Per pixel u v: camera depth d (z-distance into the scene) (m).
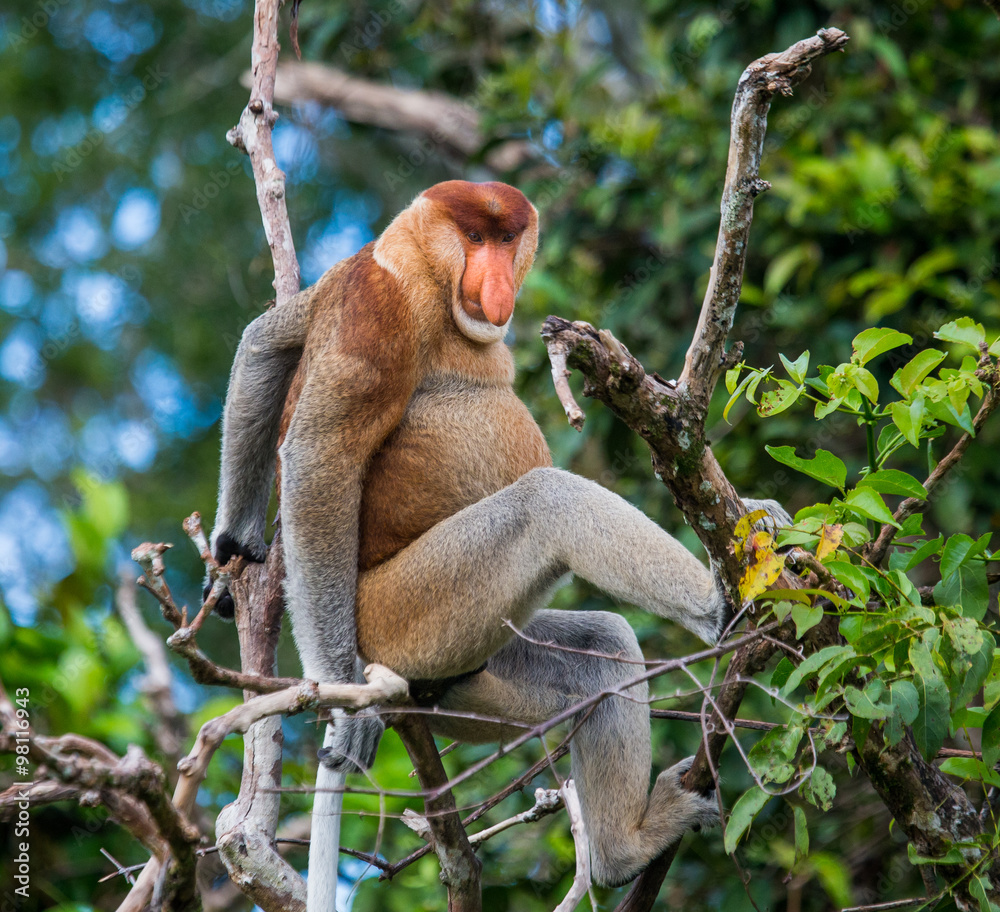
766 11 12.55
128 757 4.61
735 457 11.17
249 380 8.75
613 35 19.22
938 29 12.88
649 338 12.63
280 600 8.50
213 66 22.73
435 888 9.76
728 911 9.01
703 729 5.52
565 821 10.30
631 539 7.17
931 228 11.31
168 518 20.22
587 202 12.89
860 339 6.40
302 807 10.15
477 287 8.02
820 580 6.10
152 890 5.09
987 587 6.00
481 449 8.15
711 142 12.62
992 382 6.39
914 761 6.23
